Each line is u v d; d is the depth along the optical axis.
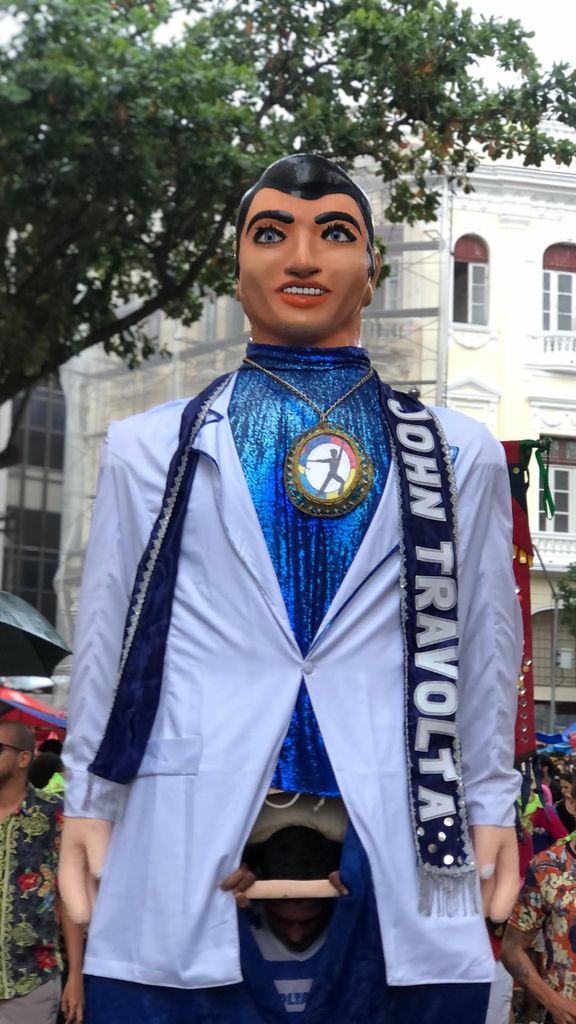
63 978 6.37
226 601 3.10
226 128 12.77
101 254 14.91
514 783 3.22
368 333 26.75
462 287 29.03
